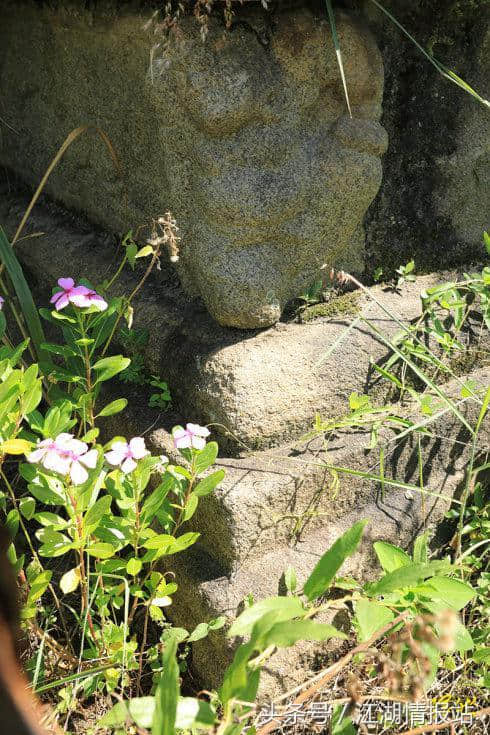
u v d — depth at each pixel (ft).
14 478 4.52
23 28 4.62
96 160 4.41
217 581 3.59
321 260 3.92
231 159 3.63
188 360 3.85
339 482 3.75
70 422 3.34
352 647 3.75
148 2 3.71
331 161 3.75
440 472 4.07
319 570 2.96
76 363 3.84
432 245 4.23
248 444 3.67
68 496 3.23
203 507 3.62
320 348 3.85
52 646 3.59
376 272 4.14
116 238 4.49
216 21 3.51
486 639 3.69
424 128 4.02
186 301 4.07
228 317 3.78
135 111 4.03
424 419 3.92
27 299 3.91
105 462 3.60
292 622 2.67
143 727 2.83
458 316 4.02
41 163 4.90
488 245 3.79
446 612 2.79
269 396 3.68
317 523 3.77
